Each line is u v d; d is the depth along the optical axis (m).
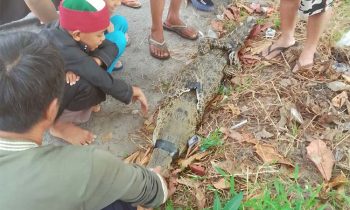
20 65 1.39
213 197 2.68
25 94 1.38
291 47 3.75
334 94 3.33
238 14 4.32
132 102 3.29
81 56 2.56
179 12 4.28
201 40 3.88
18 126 1.44
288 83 3.44
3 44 1.44
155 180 1.95
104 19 2.51
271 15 4.27
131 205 1.95
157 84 3.48
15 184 1.43
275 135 3.03
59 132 2.86
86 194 1.53
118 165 1.68
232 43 3.71
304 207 2.55
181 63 3.71
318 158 2.80
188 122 3.01
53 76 1.45
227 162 2.86
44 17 2.92
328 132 3.02
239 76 3.56
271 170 2.80
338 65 3.63
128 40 3.82
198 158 2.89
